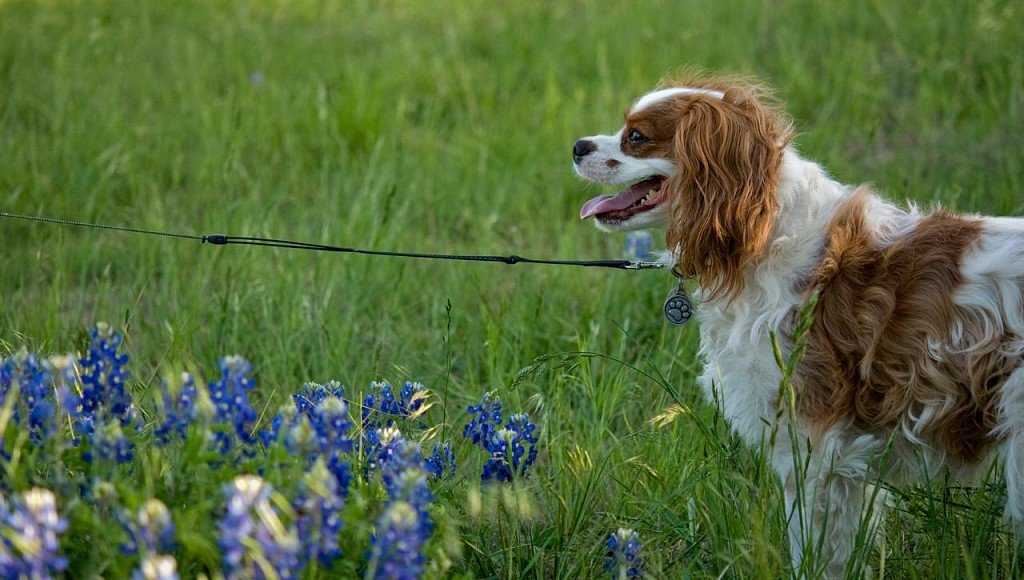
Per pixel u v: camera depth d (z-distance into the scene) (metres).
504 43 10.31
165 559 2.29
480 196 6.95
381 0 12.34
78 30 10.43
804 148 7.26
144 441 3.22
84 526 2.62
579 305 5.72
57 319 5.00
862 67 8.96
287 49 10.17
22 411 2.89
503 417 4.55
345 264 5.90
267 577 2.40
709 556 3.66
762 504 3.24
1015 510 3.41
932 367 3.45
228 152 7.51
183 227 6.58
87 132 7.75
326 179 7.40
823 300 3.65
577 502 3.67
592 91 8.97
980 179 6.47
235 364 2.85
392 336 5.27
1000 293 3.39
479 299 5.64
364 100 8.25
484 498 3.47
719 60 9.34
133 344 5.31
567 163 7.55
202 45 10.27
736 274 3.79
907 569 3.65
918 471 3.71
